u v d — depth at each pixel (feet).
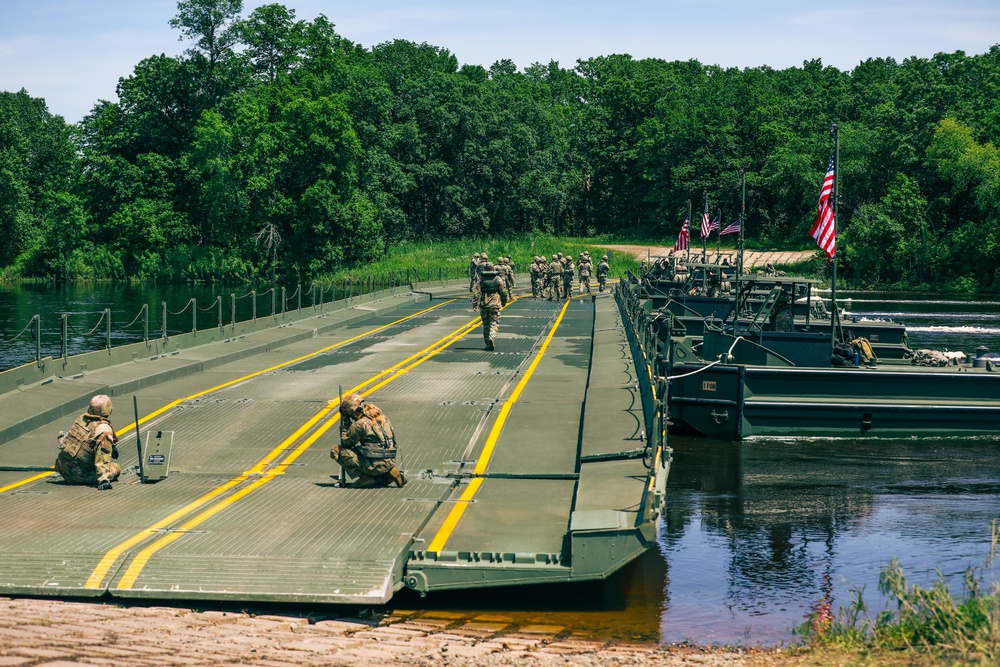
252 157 350.43
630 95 528.63
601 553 39.63
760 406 72.95
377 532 43.55
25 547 41.60
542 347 102.89
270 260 354.13
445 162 451.12
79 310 227.20
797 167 392.68
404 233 427.74
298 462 56.70
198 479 53.21
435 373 85.15
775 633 37.50
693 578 44.78
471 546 42.22
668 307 113.29
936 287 323.78
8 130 430.61
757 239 433.48
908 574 45.16
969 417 72.49
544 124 495.00
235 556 40.60
